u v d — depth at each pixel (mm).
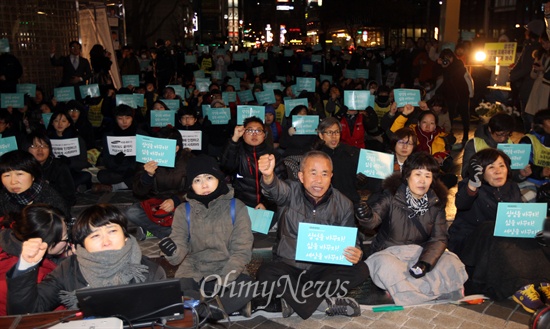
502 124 5992
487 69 15297
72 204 6566
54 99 11203
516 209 4543
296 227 4480
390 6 37656
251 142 5996
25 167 4383
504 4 29516
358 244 4742
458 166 9852
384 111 10125
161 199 6109
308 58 23109
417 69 15797
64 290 3219
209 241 4180
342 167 6262
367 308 4488
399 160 6105
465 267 5180
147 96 12570
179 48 25375
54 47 14156
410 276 4582
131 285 2623
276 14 104875
